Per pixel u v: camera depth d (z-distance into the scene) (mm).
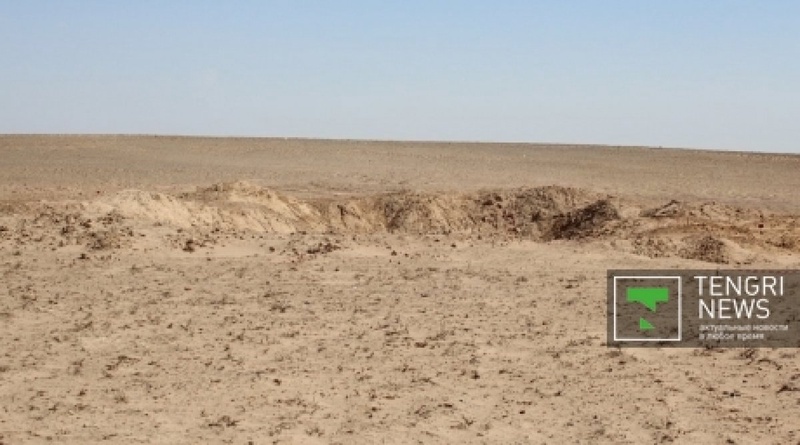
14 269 18484
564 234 28969
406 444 10070
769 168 60594
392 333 14883
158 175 50000
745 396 11922
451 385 12258
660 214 27203
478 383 12359
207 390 11852
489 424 10734
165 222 23547
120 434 10203
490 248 22047
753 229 25031
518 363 13391
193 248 20547
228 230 23156
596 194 32781
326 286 18141
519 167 60094
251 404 11320
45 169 51281
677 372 13039
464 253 21484
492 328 15336
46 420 10617
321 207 31828
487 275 19391
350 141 80312
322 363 13188
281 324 15320
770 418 11023
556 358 13688
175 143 71000
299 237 22422
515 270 19953
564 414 11156
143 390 11820
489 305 16953
